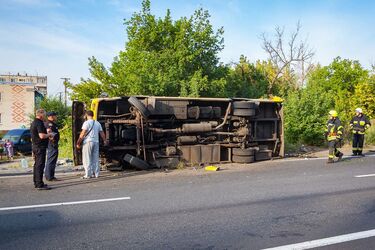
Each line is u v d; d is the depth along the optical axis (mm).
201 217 5316
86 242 4305
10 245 4203
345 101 24766
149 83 15180
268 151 12461
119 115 10453
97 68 16922
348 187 7480
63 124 23047
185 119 11211
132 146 10359
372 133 18359
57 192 7113
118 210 5703
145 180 8469
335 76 34094
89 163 8797
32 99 48812
